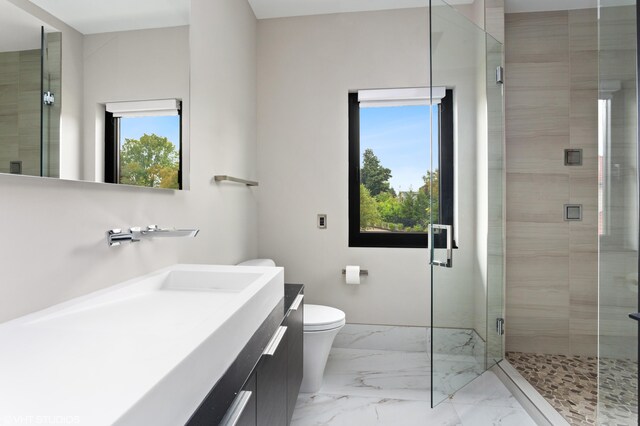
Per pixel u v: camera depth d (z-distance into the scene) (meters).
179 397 0.57
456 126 1.94
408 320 2.55
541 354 2.45
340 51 2.60
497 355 2.19
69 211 0.94
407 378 2.16
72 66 0.94
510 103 2.45
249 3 2.45
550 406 1.78
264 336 1.04
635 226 1.27
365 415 1.78
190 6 1.56
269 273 1.31
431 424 1.71
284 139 2.65
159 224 1.35
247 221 2.42
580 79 2.40
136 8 1.20
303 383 1.99
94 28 1.02
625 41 1.30
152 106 1.28
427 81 2.52
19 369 0.56
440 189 1.85
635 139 1.26
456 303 1.94
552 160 2.43
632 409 1.28
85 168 0.98
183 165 1.51
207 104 1.76
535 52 2.43
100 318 0.89
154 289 1.24
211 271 1.32
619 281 1.33
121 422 0.42
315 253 2.63
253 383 0.89
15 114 0.78
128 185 1.16
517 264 2.46
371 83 2.57
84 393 0.48
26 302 0.82
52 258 0.89
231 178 1.90
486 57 2.11
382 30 2.56
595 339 2.42
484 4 2.24
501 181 2.20
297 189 2.64
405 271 2.56
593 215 2.41
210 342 0.69
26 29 0.81
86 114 0.99
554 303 2.44
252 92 2.54
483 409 1.86
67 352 0.63
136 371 0.54
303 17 2.63
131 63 1.18
